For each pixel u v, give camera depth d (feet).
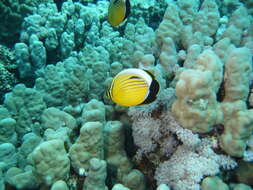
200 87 1.60
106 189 1.89
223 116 1.77
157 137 2.02
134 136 2.10
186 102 1.67
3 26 5.54
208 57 1.73
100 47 3.97
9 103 2.95
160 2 7.13
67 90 2.93
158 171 2.00
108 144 2.08
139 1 6.52
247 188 1.76
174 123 1.85
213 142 1.82
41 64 4.84
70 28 5.40
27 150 2.39
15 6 5.41
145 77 1.37
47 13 5.45
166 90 2.05
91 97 2.95
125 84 1.38
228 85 1.81
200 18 3.01
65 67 3.86
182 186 1.76
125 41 3.05
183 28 3.01
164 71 2.52
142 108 1.98
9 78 4.65
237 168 1.90
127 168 2.14
